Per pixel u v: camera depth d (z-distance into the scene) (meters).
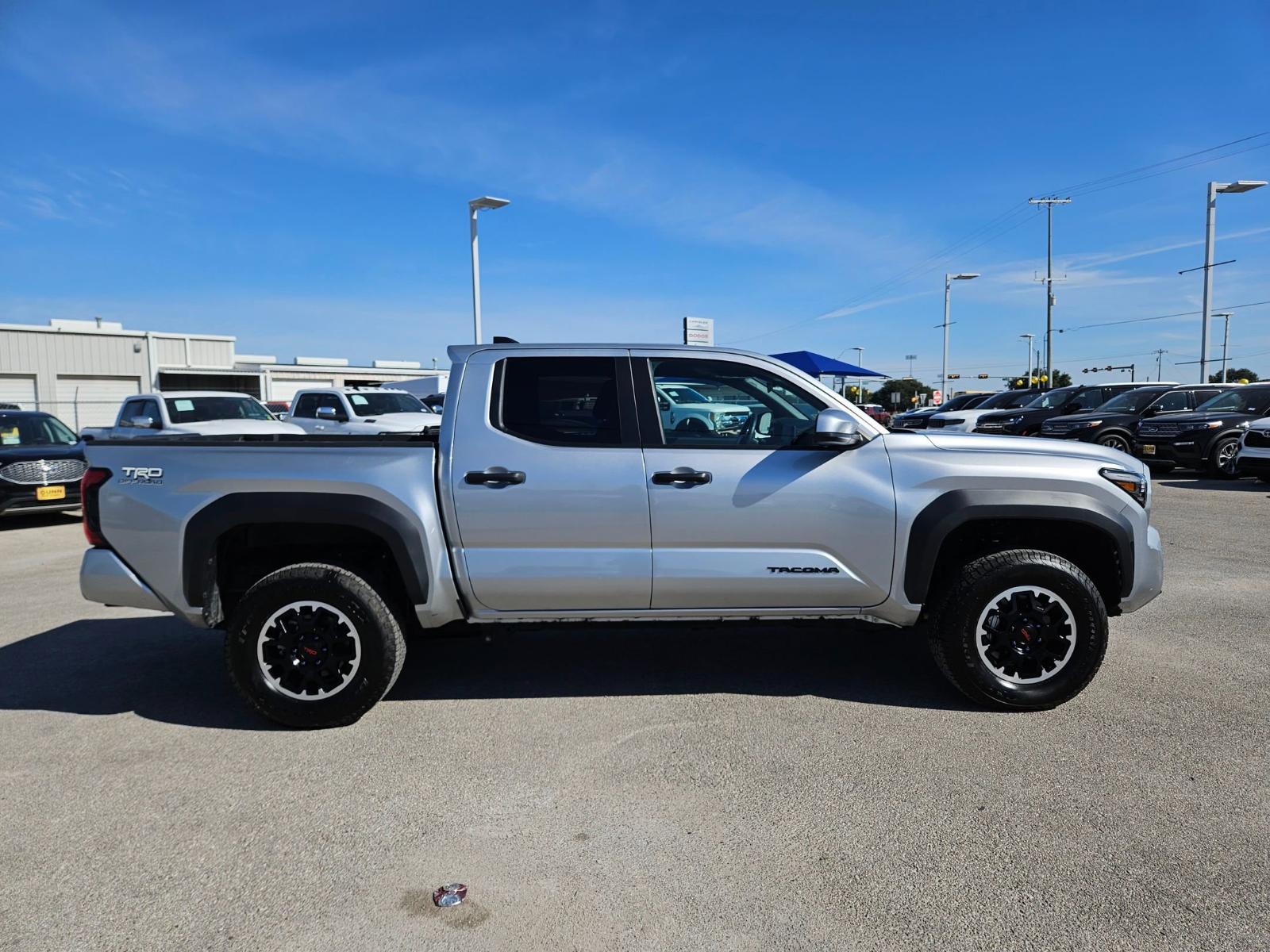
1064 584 3.96
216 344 40.41
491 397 4.06
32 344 34.22
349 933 2.49
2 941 2.46
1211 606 5.91
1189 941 2.41
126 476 4.00
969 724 3.95
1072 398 19.52
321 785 3.43
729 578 4.01
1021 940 2.42
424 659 5.02
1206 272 25.67
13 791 3.39
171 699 4.42
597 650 5.18
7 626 5.87
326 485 3.92
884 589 4.06
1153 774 3.41
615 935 2.46
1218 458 13.80
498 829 3.07
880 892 2.66
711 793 3.31
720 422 4.15
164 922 2.55
